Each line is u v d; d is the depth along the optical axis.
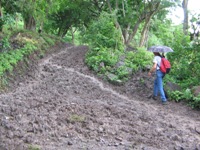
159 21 28.39
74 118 6.33
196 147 5.15
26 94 8.45
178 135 5.82
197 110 8.30
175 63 11.34
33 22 25.11
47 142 4.90
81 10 30.41
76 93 9.34
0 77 9.16
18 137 5.01
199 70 10.38
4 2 15.59
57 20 36.53
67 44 28.22
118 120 6.55
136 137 5.49
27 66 12.67
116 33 18.09
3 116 6.04
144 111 7.64
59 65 15.14
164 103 8.86
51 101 7.70
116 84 11.22
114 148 4.83
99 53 15.15
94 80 11.70
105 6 27.91
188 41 11.41
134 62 13.23
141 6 24.02
